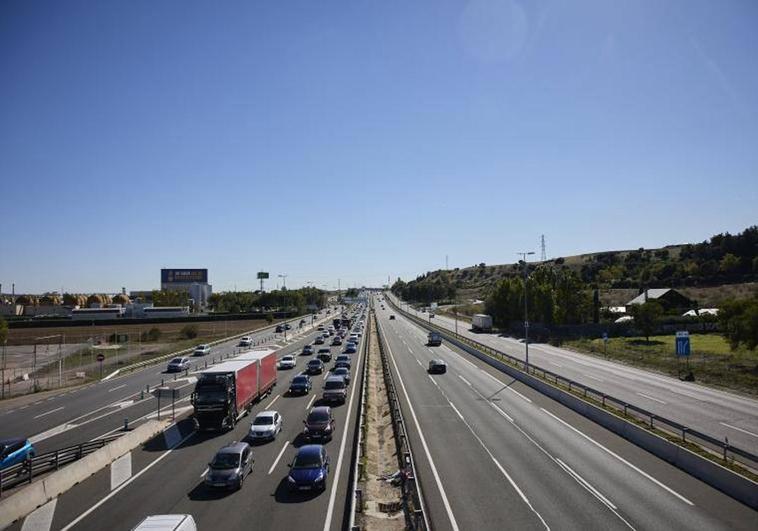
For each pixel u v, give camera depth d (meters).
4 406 44.75
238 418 35.53
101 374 59.25
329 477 24.27
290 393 45.75
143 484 23.75
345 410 39.03
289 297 193.38
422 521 16.86
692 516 18.88
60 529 19.08
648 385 46.75
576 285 95.19
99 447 28.16
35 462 24.03
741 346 65.12
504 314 110.75
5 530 19.08
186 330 104.06
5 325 71.00
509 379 52.00
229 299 185.12
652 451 27.00
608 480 22.80
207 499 21.73
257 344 92.44
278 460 26.98
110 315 143.38
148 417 38.31
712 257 161.12
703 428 31.23
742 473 21.41
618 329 88.88
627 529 17.86
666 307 102.00
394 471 25.19
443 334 98.00
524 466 24.84
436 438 30.05
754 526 17.98
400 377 53.50
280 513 20.14
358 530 16.05
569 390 41.00
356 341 86.44
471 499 20.77
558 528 18.02
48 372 66.50
